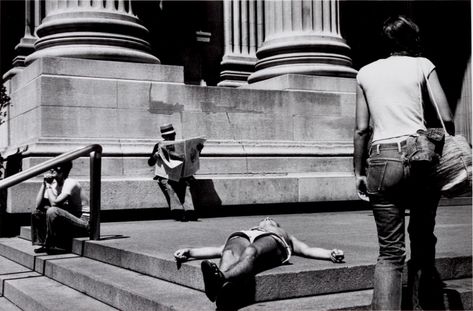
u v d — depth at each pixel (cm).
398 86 430
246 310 440
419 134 417
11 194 1009
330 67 1372
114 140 1127
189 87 1211
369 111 449
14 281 696
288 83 1323
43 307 565
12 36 1586
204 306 454
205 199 1141
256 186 1195
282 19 1416
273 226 537
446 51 2302
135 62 1180
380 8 2277
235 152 1221
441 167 421
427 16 2348
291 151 1280
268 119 1284
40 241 866
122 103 1145
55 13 1200
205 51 1877
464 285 536
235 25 1873
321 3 1414
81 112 1112
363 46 2234
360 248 629
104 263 695
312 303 461
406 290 497
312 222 991
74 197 820
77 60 1123
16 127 1231
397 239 428
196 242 714
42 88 1088
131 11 1236
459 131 2241
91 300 585
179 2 1819
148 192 1082
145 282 561
